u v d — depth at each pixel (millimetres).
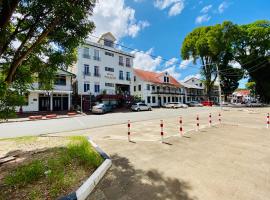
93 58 35125
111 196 3814
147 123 15039
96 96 34094
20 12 5953
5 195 3668
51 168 4930
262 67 44312
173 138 8828
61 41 6797
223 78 49844
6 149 7102
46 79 7703
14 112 5680
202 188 4051
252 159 5805
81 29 6613
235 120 15875
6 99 5445
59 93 29828
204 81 52531
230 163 5492
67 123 16109
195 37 49375
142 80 46750
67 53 7430
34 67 7180
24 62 6926
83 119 19375
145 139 8797
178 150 6891
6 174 4688
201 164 5457
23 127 13984
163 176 4695
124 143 8102
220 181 4359
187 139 8594
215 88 75875
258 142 7914
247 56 45469
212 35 43812
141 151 6859
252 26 45438
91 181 4129
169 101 54000
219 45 43594
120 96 37625
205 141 8172
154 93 48406
